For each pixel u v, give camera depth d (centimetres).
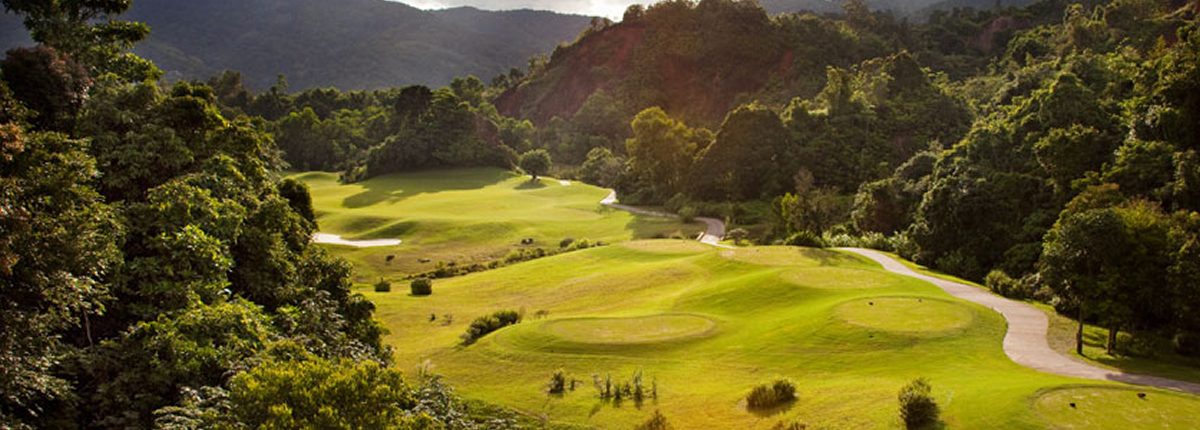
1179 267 3020
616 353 3612
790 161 11294
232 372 1891
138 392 1922
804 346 3381
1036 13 19538
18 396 1681
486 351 3834
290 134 19812
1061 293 3269
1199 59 4531
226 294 2611
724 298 4691
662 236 9306
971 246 5494
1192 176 4059
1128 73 7212
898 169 8706
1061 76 6247
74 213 1920
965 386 2483
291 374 1462
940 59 18412
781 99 17362
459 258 8444
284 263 3381
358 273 7762
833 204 8656
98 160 2978
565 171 17875
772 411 2627
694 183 11825
